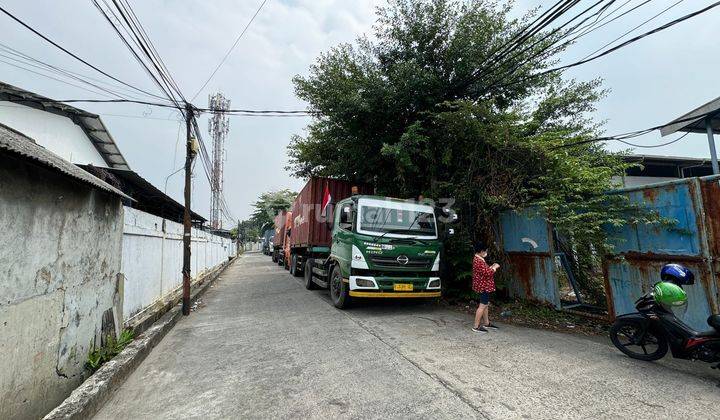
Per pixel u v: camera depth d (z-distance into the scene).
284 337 5.61
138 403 3.47
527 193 7.58
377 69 9.32
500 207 7.95
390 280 7.00
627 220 5.64
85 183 3.63
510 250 7.87
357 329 6.00
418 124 8.30
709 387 3.64
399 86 8.53
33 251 3.13
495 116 7.91
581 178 6.30
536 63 8.84
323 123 10.34
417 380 3.82
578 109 9.84
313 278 10.47
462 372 4.04
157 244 7.47
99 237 4.55
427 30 8.82
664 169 14.71
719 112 8.20
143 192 10.84
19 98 10.20
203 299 9.66
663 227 5.21
